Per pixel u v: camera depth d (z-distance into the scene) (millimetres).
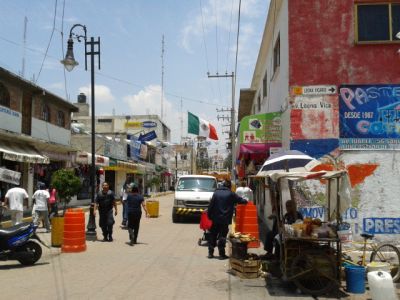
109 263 9820
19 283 7926
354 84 12078
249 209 12562
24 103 23422
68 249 11203
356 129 11961
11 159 20125
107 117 70688
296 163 9055
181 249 11852
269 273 8664
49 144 24484
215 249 11961
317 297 7184
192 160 75062
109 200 13344
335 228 7961
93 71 14758
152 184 54219
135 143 45156
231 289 7602
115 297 6961
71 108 28906
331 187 8562
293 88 12203
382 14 12281
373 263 7801
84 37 14727
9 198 14609
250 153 14047
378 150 11859
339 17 12289
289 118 12148
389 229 11617
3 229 9617
